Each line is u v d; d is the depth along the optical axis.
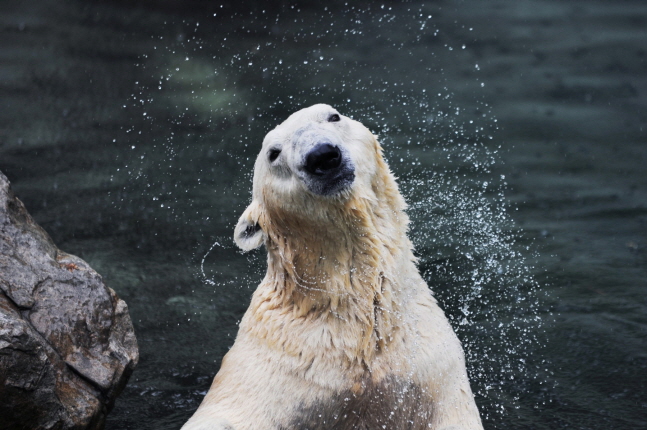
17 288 8.26
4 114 22.55
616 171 19.05
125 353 8.87
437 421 8.00
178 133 21.39
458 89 25.97
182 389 10.55
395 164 18.69
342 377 8.01
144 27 33.47
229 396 8.33
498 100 24.86
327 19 36.03
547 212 16.44
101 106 23.62
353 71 27.64
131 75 26.95
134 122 22.25
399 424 8.12
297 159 7.76
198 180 18.17
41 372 7.73
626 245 14.92
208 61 28.78
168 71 27.44
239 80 26.41
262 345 8.45
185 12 36.09
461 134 21.39
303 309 8.27
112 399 8.71
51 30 32.56
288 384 8.07
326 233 8.01
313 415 8.03
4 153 19.52
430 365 8.03
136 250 14.71
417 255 14.16
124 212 16.38
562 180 18.36
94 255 14.36
